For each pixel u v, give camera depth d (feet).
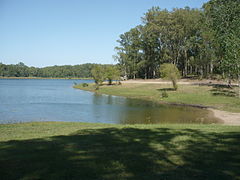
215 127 44.04
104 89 191.42
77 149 26.40
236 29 97.25
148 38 219.20
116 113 84.43
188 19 185.26
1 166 20.61
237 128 42.16
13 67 597.11
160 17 200.03
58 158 22.89
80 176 18.38
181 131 38.37
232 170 19.52
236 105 93.61
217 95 115.96
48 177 18.16
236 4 109.70
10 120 70.79
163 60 228.43
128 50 255.29
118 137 33.53
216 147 26.78
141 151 25.41
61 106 101.65
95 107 99.40
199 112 85.30
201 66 194.39
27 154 24.38
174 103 110.01
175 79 142.72
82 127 47.50
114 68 227.40
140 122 68.03
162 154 24.21
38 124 54.49
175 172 19.17
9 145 28.63
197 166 20.57
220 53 122.93
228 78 137.90
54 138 33.53
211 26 131.34
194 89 138.92
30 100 123.34
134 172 19.22
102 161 21.97
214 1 119.03
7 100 122.11
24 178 17.95
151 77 280.72
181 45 209.26
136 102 117.08
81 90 201.05
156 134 35.65
